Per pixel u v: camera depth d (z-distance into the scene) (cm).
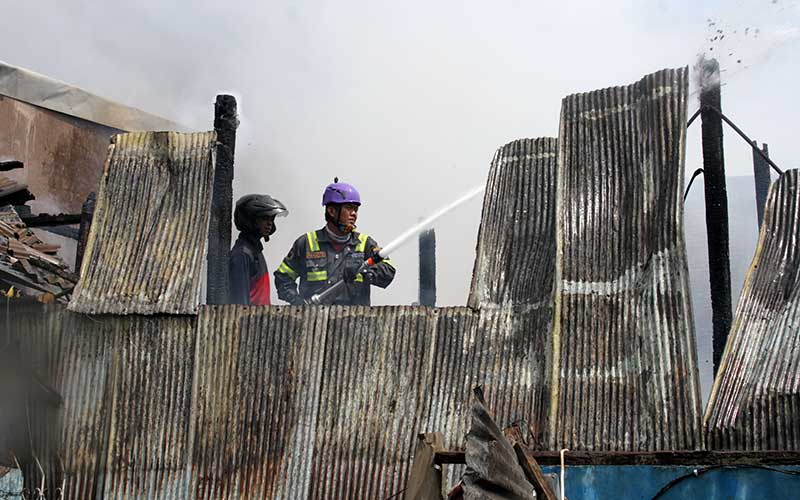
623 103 739
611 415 633
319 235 879
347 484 673
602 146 729
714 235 777
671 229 671
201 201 758
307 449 682
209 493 677
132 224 752
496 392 677
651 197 694
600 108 746
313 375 697
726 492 601
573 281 681
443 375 690
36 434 701
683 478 607
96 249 742
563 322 668
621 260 682
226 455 684
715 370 758
